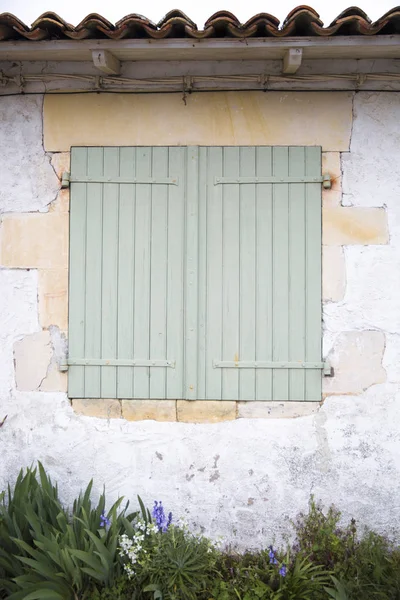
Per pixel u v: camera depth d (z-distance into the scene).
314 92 3.56
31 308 3.63
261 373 3.54
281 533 3.51
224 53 3.37
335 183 3.56
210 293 3.56
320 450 3.53
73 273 3.60
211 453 3.55
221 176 3.57
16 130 3.63
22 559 2.93
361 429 3.53
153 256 3.58
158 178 3.58
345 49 3.26
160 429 3.57
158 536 3.09
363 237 3.55
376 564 3.13
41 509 3.25
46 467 3.61
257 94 3.57
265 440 3.54
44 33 3.15
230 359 3.55
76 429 3.60
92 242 3.60
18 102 3.64
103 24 3.06
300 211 3.56
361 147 3.55
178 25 3.09
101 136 3.61
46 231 3.62
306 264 3.55
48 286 3.62
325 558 3.32
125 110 3.61
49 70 3.63
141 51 3.31
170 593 2.93
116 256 3.59
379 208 3.54
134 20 3.02
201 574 3.07
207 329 3.56
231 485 3.54
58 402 3.61
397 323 3.53
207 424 3.56
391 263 3.54
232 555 3.47
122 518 3.26
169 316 3.57
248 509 3.53
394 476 3.51
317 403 3.54
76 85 3.62
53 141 3.62
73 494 3.59
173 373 3.56
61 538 3.10
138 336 3.58
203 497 3.54
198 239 3.57
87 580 3.07
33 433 3.62
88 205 3.60
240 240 3.56
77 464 3.60
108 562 3.04
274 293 3.56
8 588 3.06
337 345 3.55
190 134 3.59
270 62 3.56
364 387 3.54
